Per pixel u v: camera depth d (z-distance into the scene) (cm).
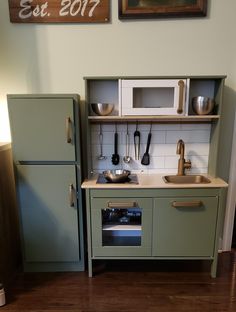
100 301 160
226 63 195
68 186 177
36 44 193
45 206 180
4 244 177
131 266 198
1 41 193
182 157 197
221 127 204
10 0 185
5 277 178
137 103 187
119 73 197
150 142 207
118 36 192
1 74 197
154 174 208
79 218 183
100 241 179
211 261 189
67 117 167
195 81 197
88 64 196
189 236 177
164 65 196
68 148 171
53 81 199
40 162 175
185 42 192
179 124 204
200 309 153
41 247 185
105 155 208
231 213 212
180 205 171
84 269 193
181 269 194
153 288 172
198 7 185
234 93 198
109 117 180
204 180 191
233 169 206
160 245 179
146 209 174
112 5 188
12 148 172
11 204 190
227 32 190
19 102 166
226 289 171
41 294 167
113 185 171
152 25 191
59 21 189
